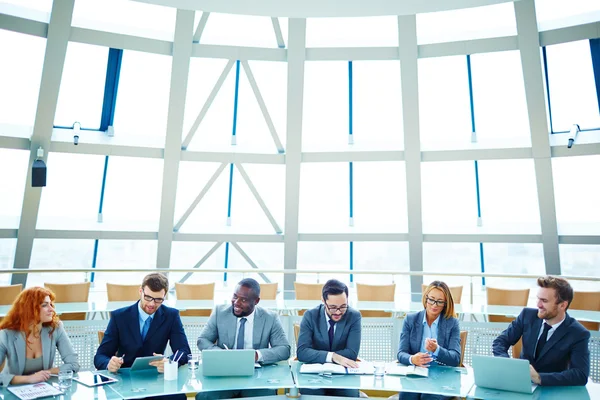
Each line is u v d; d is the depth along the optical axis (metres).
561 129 8.73
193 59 8.69
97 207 9.48
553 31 7.66
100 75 8.62
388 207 9.85
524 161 9.19
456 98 9.13
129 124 9.09
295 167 8.84
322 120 9.49
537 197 8.55
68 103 8.64
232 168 9.69
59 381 2.86
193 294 6.13
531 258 9.56
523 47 7.80
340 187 9.88
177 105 8.27
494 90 8.91
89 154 8.56
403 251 10.07
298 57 8.23
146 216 9.67
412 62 8.16
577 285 9.12
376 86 9.23
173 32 8.08
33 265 9.30
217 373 3.11
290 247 9.20
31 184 7.76
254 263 9.71
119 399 2.71
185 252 9.80
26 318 3.19
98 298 8.80
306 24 8.11
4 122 8.23
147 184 9.53
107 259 9.62
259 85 8.95
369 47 8.27
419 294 5.99
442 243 9.88
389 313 5.73
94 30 7.60
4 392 2.79
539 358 3.31
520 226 9.21
